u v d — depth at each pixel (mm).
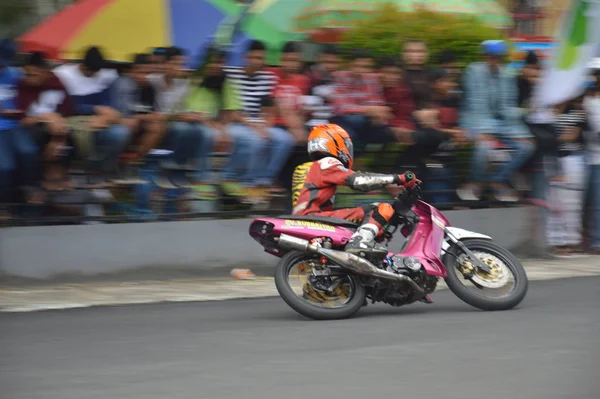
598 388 8289
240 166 16500
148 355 9750
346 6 19125
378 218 12547
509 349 9922
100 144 15453
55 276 15445
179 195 16281
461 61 18672
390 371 8938
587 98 18875
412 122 17531
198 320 12109
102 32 18812
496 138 18250
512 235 18766
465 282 14008
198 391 8195
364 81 17219
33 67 15000
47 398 7992
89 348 10148
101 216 15742
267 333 11031
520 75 18562
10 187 15125
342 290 12477
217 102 16328
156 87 15875
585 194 19078
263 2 20078
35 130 14977
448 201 18188
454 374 8805
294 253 12320
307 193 13070
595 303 13180
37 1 13031
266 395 8055
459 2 20141
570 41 18656
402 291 12422
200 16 19562
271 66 16891
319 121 16938
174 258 16250
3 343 10477
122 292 14719
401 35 18609
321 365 9211
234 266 16703
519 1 23438
